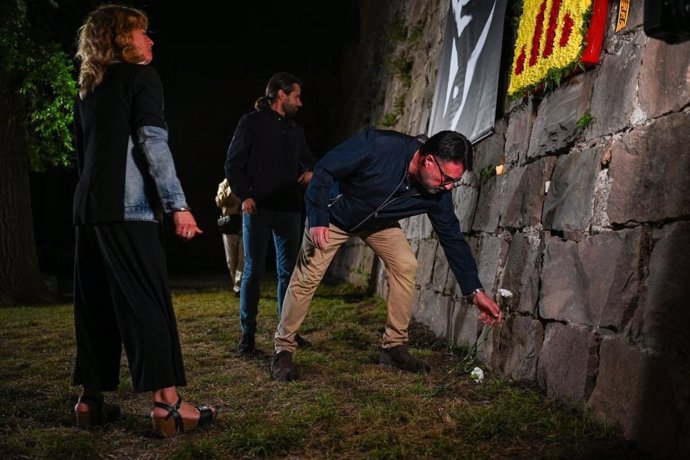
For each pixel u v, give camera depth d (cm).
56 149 940
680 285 221
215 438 255
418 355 405
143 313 254
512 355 345
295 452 240
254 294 434
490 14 477
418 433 254
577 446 233
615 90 286
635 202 256
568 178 321
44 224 1603
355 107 1258
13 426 278
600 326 268
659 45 254
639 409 231
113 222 252
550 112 356
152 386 255
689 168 224
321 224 328
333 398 306
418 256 629
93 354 273
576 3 316
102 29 262
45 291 934
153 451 246
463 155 310
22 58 858
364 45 1247
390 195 337
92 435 265
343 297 796
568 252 306
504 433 247
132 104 256
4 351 480
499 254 395
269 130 442
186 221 251
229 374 375
